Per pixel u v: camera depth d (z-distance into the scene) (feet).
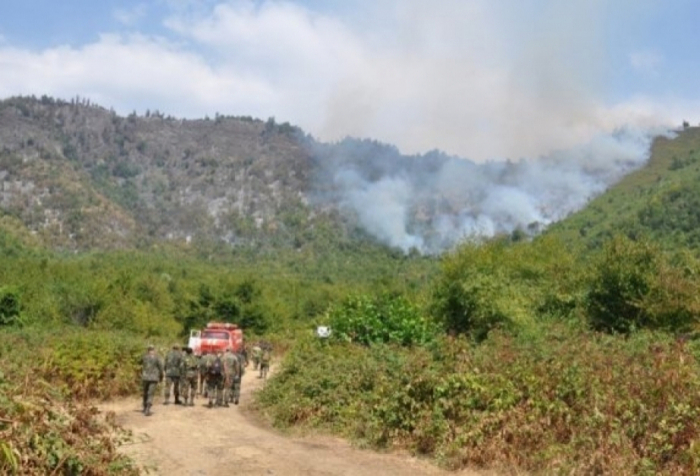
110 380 66.33
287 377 61.87
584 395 37.19
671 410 32.27
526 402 37.99
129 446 39.32
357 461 36.99
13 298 125.08
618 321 80.18
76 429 24.06
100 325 150.41
